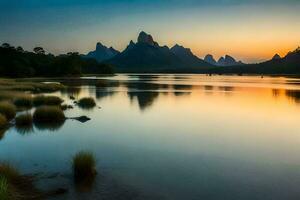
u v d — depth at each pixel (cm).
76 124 2692
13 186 1170
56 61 16012
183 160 1653
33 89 6125
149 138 2186
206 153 1805
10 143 1972
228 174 1435
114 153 1772
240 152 1841
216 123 2844
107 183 1272
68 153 1745
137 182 1298
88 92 6184
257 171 1488
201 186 1274
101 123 2769
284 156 1764
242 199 1155
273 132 2456
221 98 5156
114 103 4350
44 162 1558
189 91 6712
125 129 2508
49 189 1186
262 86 9094
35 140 2067
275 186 1293
